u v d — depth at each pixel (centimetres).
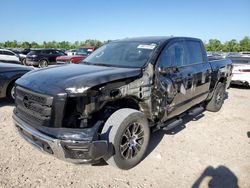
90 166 373
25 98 345
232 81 1098
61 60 1819
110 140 329
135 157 368
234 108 731
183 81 463
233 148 447
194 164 387
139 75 374
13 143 436
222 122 590
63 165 373
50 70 379
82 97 317
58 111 306
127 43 478
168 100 430
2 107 652
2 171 349
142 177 349
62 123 309
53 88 313
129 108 371
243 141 480
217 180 346
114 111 366
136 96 373
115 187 326
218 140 481
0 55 1911
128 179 343
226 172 366
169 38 467
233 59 1174
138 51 433
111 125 334
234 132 527
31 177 340
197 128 541
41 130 315
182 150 432
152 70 394
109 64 428
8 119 555
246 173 365
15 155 395
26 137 353
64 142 300
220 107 687
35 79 346
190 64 510
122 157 347
